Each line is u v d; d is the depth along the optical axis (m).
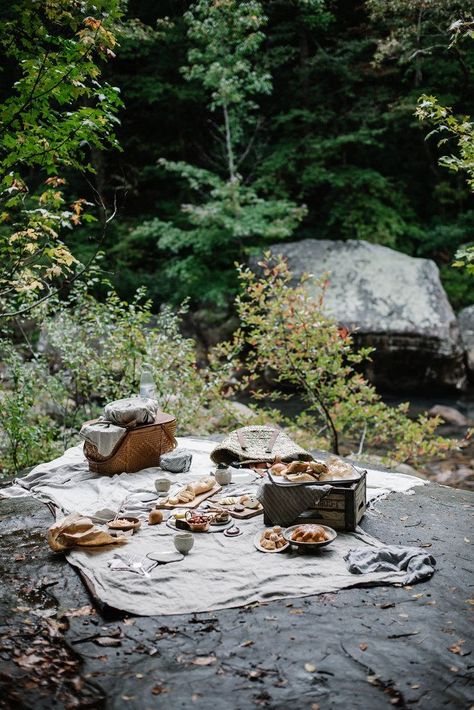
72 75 5.36
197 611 3.34
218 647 3.05
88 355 7.51
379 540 4.17
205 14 12.20
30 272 6.04
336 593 3.50
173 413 7.64
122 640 3.12
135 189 16.44
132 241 15.79
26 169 15.98
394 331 12.20
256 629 3.18
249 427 5.73
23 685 2.80
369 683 2.79
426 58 13.00
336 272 13.26
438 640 3.07
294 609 3.35
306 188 15.85
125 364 7.58
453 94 13.84
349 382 7.51
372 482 5.25
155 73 15.62
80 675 2.87
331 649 3.02
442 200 15.69
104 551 3.98
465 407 11.69
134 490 4.91
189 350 8.05
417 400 12.19
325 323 7.34
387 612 3.32
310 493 4.21
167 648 3.05
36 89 5.36
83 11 5.55
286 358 7.42
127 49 13.57
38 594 3.57
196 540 4.11
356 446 9.42
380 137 16.19
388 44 10.07
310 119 14.81
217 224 13.55
